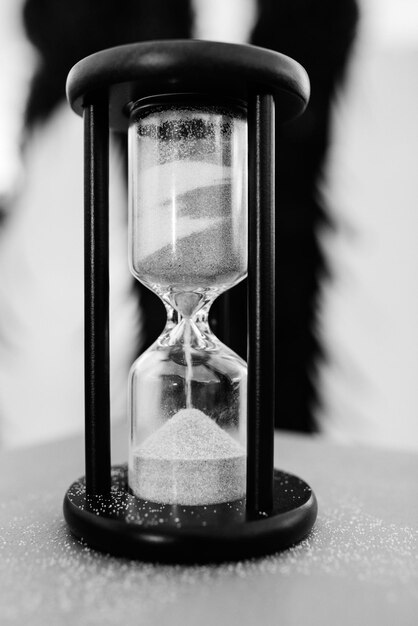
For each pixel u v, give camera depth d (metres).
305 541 0.26
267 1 0.50
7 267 0.60
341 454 0.39
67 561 0.25
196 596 0.22
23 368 0.60
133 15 0.53
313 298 0.50
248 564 0.24
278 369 0.51
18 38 0.58
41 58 0.57
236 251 0.28
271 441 0.26
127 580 0.23
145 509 0.26
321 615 0.21
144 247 0.28
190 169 0.27
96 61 0.26
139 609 0.22
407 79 0.49
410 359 0.50
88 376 0.28
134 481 0.28
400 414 0.50
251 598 0.22
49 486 0.33
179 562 0.24
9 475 0.35
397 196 0.49
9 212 0.60
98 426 0.28
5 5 0.58
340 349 0.51
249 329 0.26
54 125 0.57
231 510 0.26
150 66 0.25
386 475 0.35
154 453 0.28
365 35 0.49
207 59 0.25
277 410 0.51
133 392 0.29
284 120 0.29
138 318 0.53
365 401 0.51
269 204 0.26
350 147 0.50
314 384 0.51
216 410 0.28
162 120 0.27
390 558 0.25
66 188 0.58
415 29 0.48
